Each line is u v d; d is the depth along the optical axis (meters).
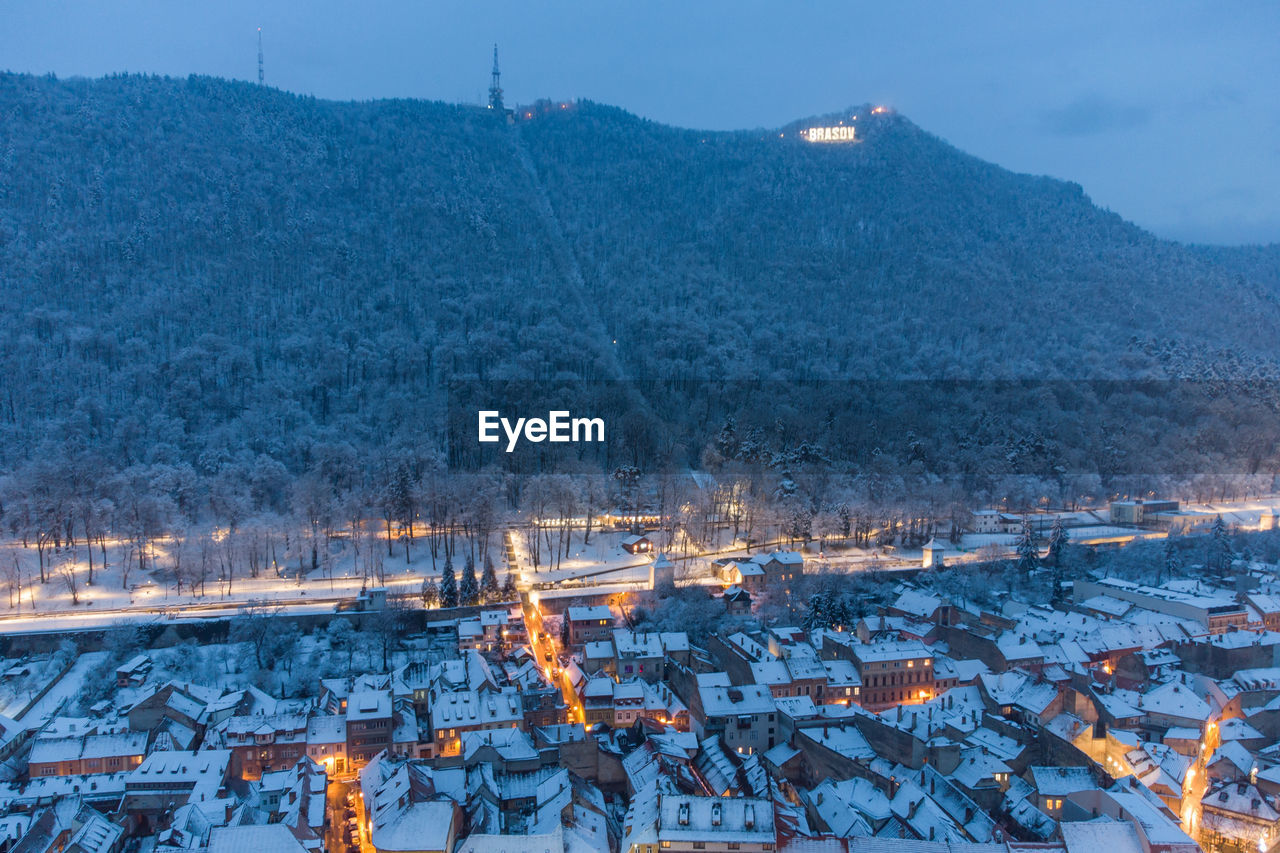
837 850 123.56
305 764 162.50
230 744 171.25
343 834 154.50
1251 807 137.50
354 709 172.75
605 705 187.62
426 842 125.88
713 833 124.19
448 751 171.62
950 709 176.00
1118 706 179.00
